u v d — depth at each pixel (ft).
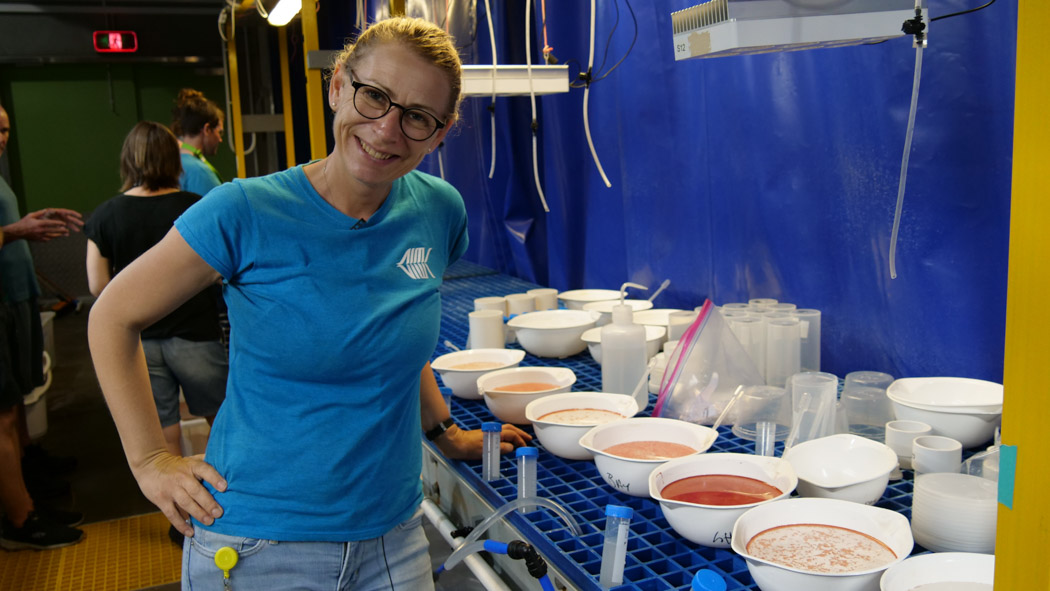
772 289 6.74
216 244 3.35
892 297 5.57
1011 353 2.07
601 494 4.30
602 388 5.81
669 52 7.52
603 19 8.46
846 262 5.94
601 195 9.20
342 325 3.45
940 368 5.29
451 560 3.91
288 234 3.41
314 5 9.29
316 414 3.51
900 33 3.90
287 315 3.44
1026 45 1.91
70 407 15.80
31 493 11.34
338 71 3.44
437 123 3.41
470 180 13.05
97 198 26.07
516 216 11.34
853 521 3.40
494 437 4.62
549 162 10.28
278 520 3.51
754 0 3.78
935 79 4.99
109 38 24.30
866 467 4.02
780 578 2.98
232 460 3.55
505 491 4.40
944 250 5.14
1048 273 1.92
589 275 9.77
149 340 9.02
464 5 10.78
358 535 3.62
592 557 3.56
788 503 3.51
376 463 3.63
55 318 24.41
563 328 6.93
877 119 5.45
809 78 6.00
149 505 11.17
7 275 9.69
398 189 3.81
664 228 8.04
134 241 8.76
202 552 3.61
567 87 7.58
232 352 3.64
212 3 25.41
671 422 4.61
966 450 4.44
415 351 3.68
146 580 9.14
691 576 3.35
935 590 2.84
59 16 24.35
